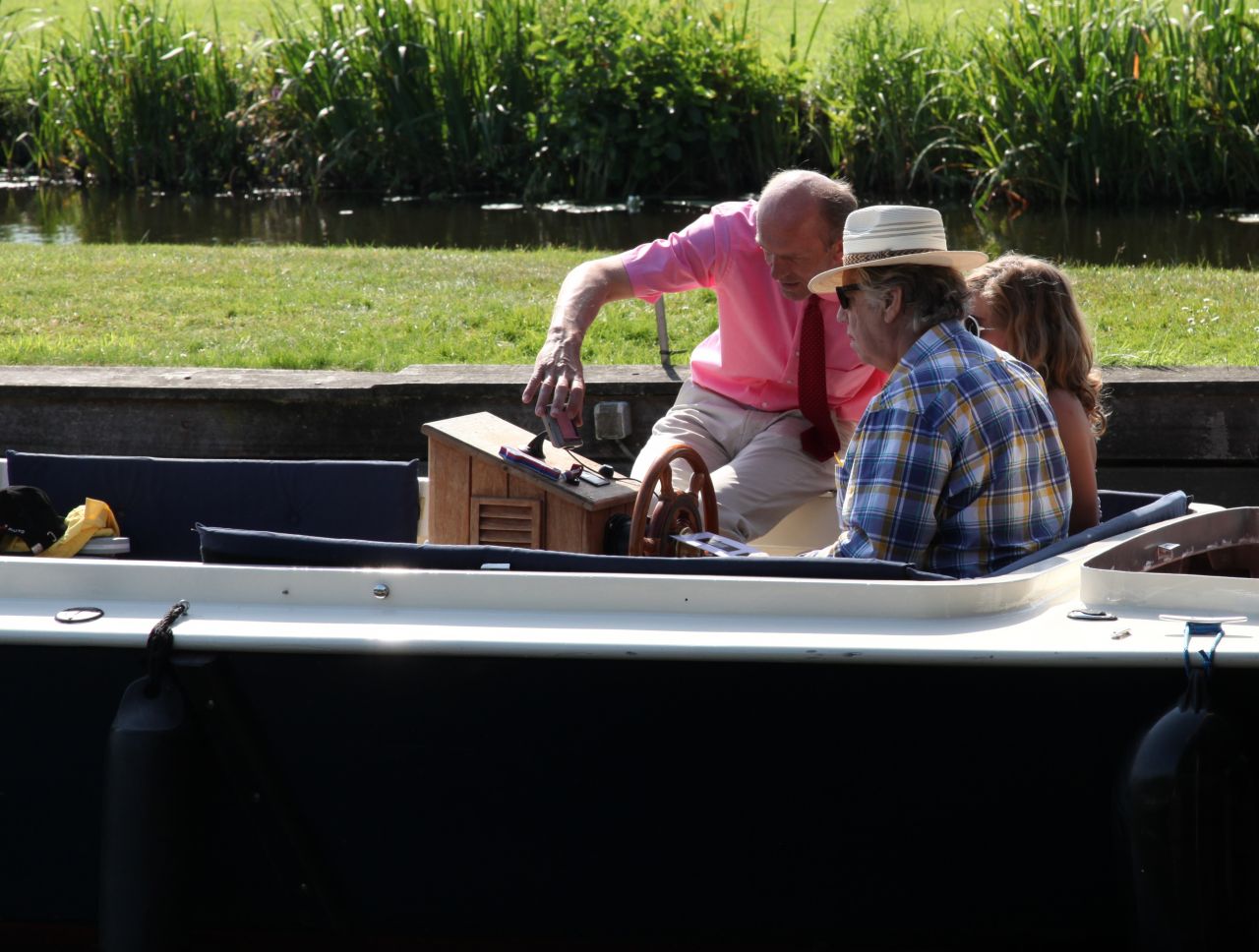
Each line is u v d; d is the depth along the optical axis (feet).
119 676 16.69
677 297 48.19
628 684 16.33
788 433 27.76
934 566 19.01
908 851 17.12
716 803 17.02
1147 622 16.57
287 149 94.84
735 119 92.43
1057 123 83.51
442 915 17.95
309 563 17.66
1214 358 40.32
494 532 22.41
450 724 16.74
